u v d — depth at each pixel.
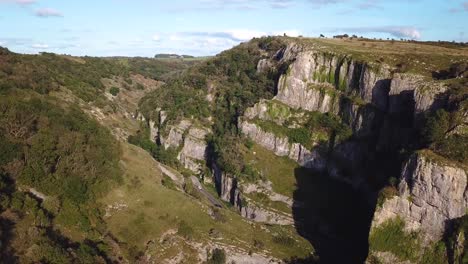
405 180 96.56
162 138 176.88
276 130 149.88
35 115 112.75
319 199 132.00
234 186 142.00
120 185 115.00
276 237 116.06
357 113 136.00
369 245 97.38
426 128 100.62
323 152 141.62
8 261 77.06
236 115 165.25
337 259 112.00
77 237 95.12
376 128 132.12
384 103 131.88
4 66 137.88
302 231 123.19
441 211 90.62
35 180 100.31
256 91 170.00
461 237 87.12
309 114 150.25
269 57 186.38
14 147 101.50
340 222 124.12
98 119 155.25
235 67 192.62
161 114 185.25
